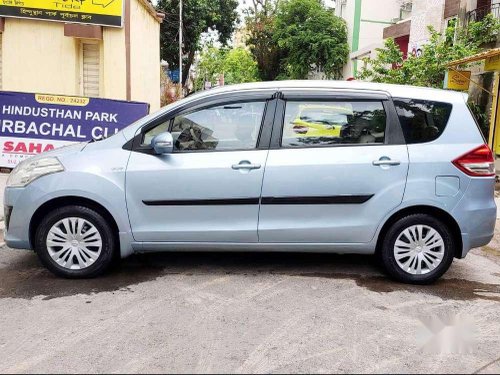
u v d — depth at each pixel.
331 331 3.64
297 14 30.86
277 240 4.60
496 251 6.09
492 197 4.65
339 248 4.64
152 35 15.03
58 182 4.52
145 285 4.53
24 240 4.62
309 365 3.15
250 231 4.56
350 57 28.75
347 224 4.55
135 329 3.63
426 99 4.64
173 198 4.54
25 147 9.38
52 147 9.38
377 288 4.56
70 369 3.07
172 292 4.36
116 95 11.68
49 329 3.62
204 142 4.63
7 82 11.47
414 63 13.87
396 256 4.63
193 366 3.12
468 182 4.52
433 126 4.61
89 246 4.64
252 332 3.60
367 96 4.62
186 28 30.94
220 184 4.52
